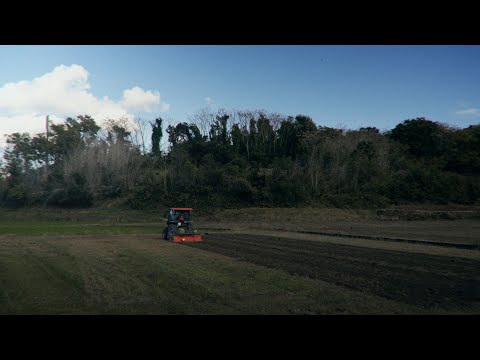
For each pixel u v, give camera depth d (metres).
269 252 19.62
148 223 46.69
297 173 54.97
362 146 57.62
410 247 21.58
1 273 13.74
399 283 12.02
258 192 52.59
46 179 61.53
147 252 19.59
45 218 52.09
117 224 45.38
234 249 20.95
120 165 60.56
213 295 10.33
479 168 61.31
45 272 13.91
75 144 66.38
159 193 56.00
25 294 10.52
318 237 28.41
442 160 61.91
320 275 13.32
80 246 22.52
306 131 62.75
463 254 18.55
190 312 8.84
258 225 41.94
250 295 10.39
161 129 67.75
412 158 63.53
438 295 10.47
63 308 9.16
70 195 56.81
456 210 47.38
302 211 48.28
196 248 21.44
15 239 27.52
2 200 61.12
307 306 9.34
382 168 57.91
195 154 62.00
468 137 63.62
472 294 10.60
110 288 11.18
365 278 12.81
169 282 11.96
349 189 55.03
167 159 62.03
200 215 50.38
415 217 45.06
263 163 60.56
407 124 67.25
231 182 53.78
